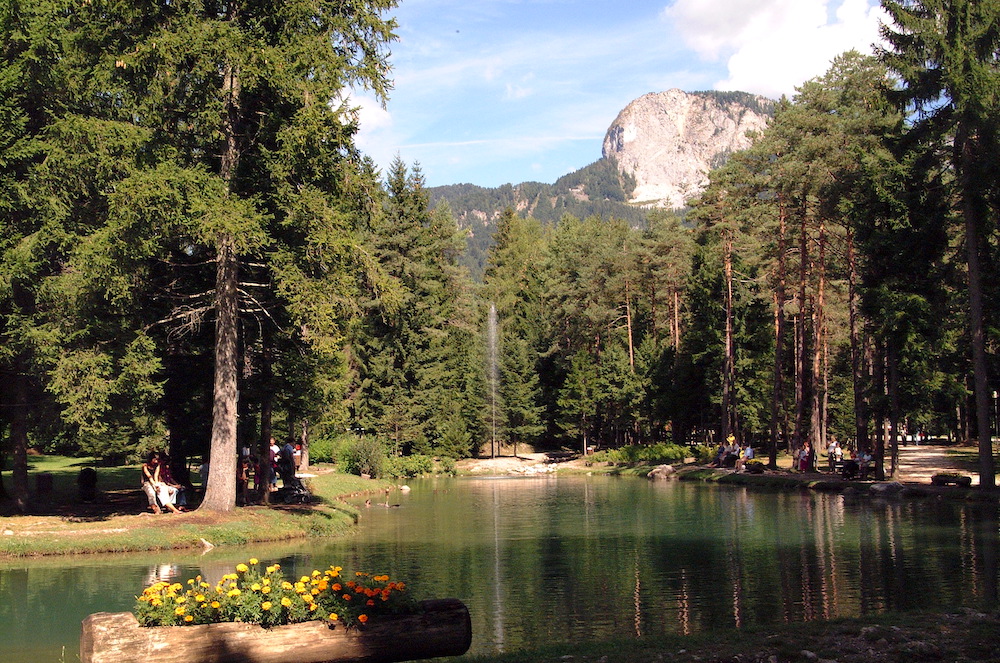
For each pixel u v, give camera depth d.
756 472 41.19
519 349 70.38
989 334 34.94
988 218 28.17
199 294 21.73
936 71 27.88
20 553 16.50
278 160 19.67
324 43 19.69
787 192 39.12
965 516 22.73
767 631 9.05
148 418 29.55
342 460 43.47
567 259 73.88
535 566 15.73
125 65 18.30
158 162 18.81
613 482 44.28
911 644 8.05
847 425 56.84
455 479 49.31
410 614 8.05
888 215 31.39
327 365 25.50
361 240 23.17
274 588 7.98
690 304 62.22
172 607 7.61
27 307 21.53
